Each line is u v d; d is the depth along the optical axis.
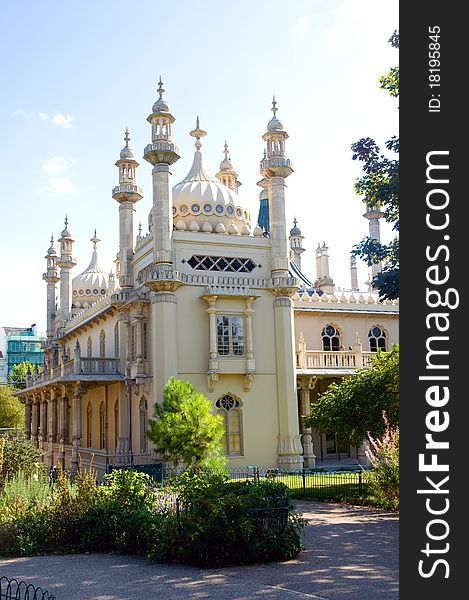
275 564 11.62
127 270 33.28
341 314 36.81
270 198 32.09
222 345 29.58
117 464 28.14
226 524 11.76
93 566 12.03
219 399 29.25
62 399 39.16
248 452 29.22
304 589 9.72
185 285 29.23
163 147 29.03
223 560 11.66
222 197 31.61
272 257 31.39
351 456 36.31
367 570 10.86
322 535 14.36
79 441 33.09
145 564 12.06
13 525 13.80
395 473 18.12
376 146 17.03
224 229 31.00
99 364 33.03
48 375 40.47
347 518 16.80
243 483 12.64
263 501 12.03
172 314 28.47
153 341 28.75
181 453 21.19
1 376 104.12
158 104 29.47
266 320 30.77
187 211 30.98
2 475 18.19
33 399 49.00
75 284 50.72
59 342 47.97
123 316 32.72
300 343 33.38
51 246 50.97
